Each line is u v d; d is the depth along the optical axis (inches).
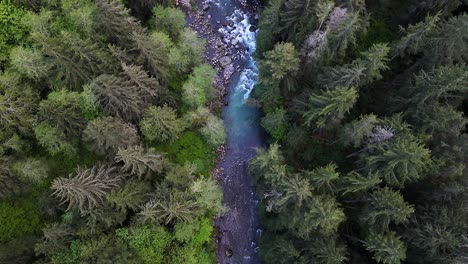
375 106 1659.7
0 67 1568.7
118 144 1413.6
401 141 1325.0
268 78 1616.6
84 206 1343.5
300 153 1737.2
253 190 1903.3
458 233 1285.7
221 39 2124.8
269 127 1772.9
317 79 1579.7
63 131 1528.1
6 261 1362.0
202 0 2172.7
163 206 1425.9
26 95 1501.0
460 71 1338.6
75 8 1588.3
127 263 1378.0
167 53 1697.8
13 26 1572.3
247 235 1844.2
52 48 1371.8
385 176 1352.1
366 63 1421.0
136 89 1493.6
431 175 1380.4
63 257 1359.5
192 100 1740.9
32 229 1557.6
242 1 2174.0
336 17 1440.7
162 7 1787.6
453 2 1588.3
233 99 2039.9
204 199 1563.7
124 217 1448.1
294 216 1369.3
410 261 1402.6
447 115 1358.3
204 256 1673.2
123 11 1510.8
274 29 1692.9
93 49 1457.9
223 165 1930.4
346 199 1472.7
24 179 1521.9
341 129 1520.7
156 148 1753.2
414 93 1472.7
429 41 1482.5
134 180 1470.2
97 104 1482.5
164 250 1544.0
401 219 1262.3
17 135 1513.3
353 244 1512.1
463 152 1339.8
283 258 1508.4
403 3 1815.9
